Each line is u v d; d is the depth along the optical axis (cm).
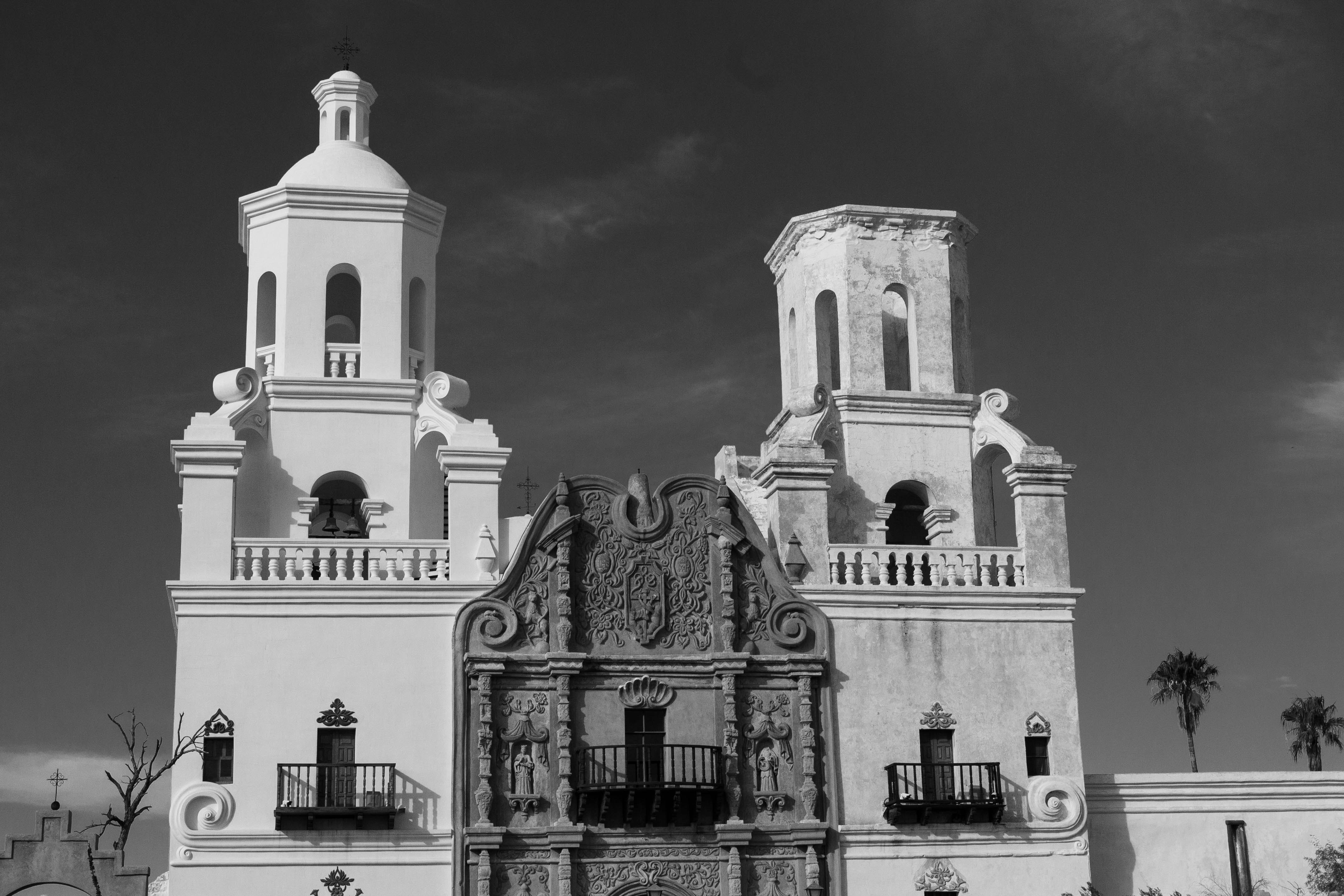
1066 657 4897
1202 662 8106
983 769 4775
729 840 4591
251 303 5288
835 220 5294
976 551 4944
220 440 4703
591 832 4559
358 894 4462
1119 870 4850
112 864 4466
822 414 5103
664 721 4681
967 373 5347
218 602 4594
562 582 4688
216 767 4525
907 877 4681
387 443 5125
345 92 5541
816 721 4738
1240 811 4934
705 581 4794
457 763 4556
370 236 5275
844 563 4897
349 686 4591
